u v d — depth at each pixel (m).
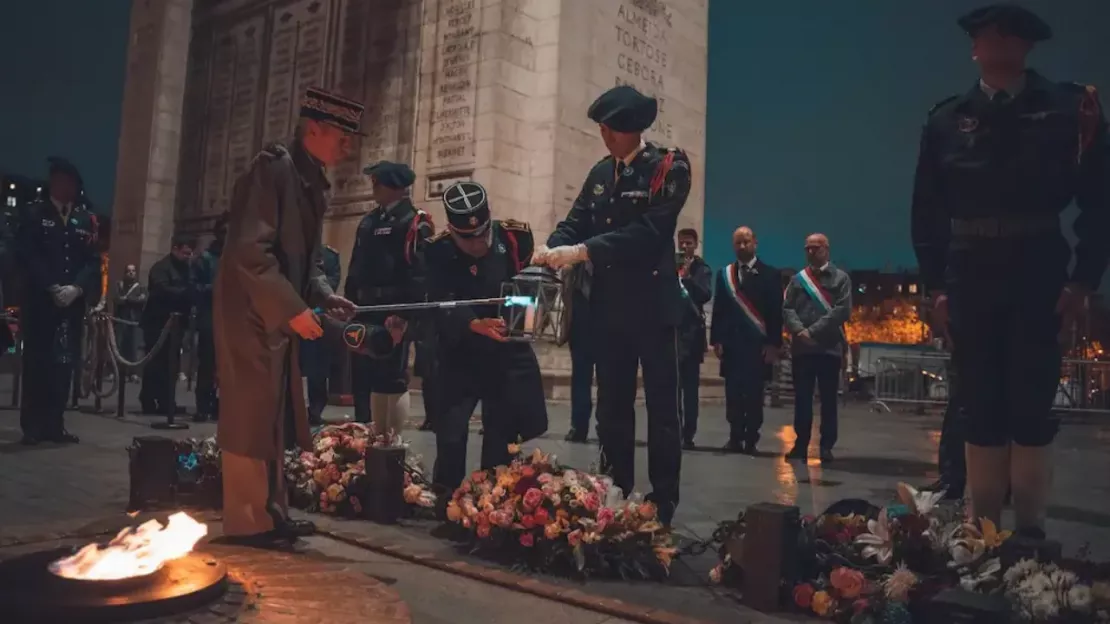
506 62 13.03
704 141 16.19
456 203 4.30
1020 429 3.69
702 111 16.20
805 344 7.49
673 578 3.50
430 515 4.48
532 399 4.46
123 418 8.77
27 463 5.82
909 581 2.95
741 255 8.09
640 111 4.12
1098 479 6.85
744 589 3.18
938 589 2.90
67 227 6.84
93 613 2.40
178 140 18.78
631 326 4.16
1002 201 3.61
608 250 3.95
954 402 5.64
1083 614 2.68
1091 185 3.55
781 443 9.16
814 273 7.63
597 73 13.93
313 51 15.87
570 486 3.62
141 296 15.09
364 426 5.07
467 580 3.38
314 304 4.24
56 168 6.81
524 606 3.07
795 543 3.16
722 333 8.13
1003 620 2.50
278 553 3.53
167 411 8.64
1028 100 3.60
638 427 10.05
